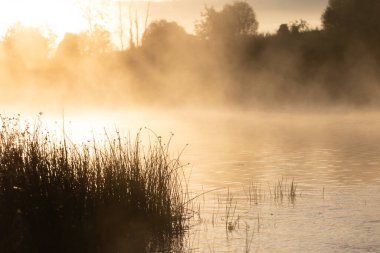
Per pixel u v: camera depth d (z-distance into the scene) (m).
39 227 12.10
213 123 46.03
